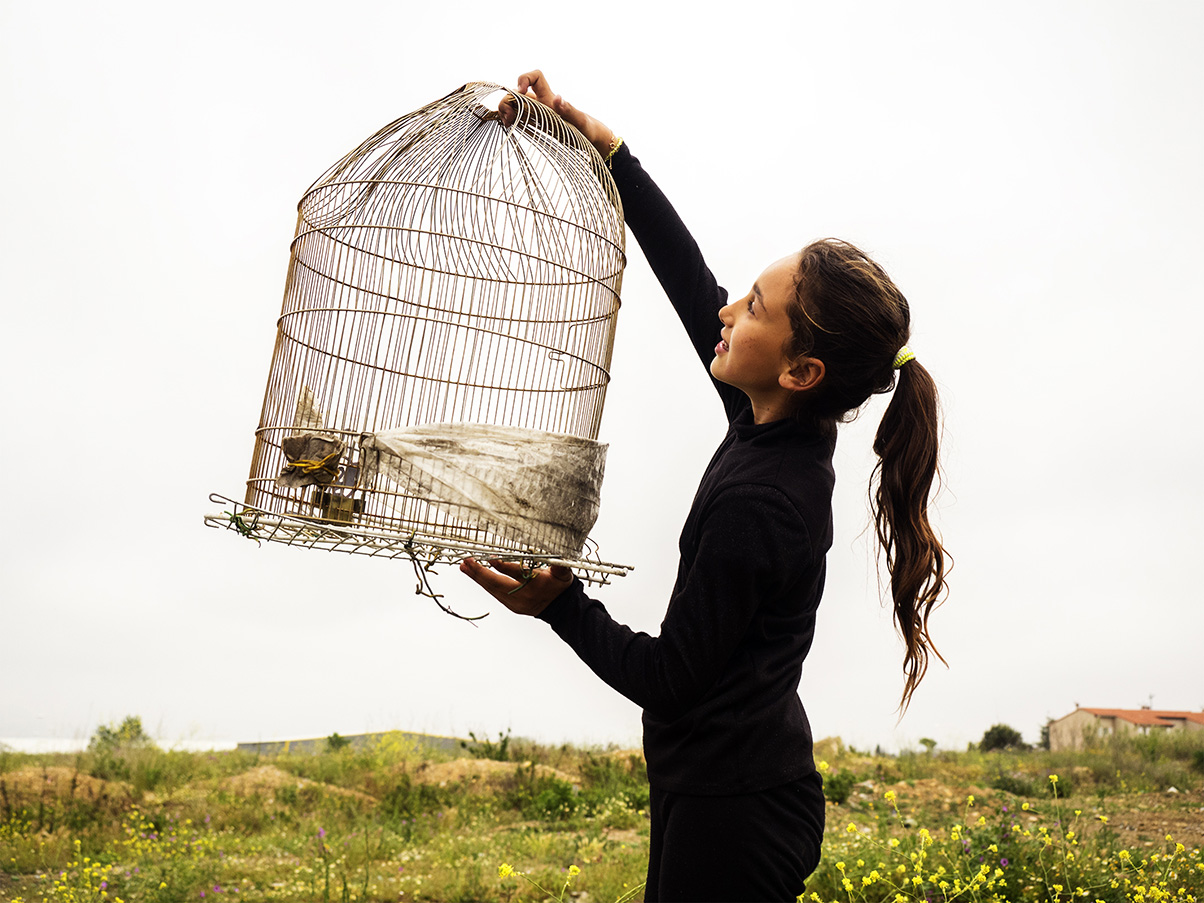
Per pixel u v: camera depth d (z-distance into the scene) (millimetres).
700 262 2709
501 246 2588
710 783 1883
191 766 12414
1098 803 9477
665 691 1849
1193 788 10828
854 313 2010
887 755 14195
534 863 7570
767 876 1886
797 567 1920
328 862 7387
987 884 4703
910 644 2139
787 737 1956
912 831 7820
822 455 2109
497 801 11211
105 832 9000
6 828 8781
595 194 2641
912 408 2174
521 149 2762
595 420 2615
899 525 2160
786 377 2068
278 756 13367
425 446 2240
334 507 2236
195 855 7832
